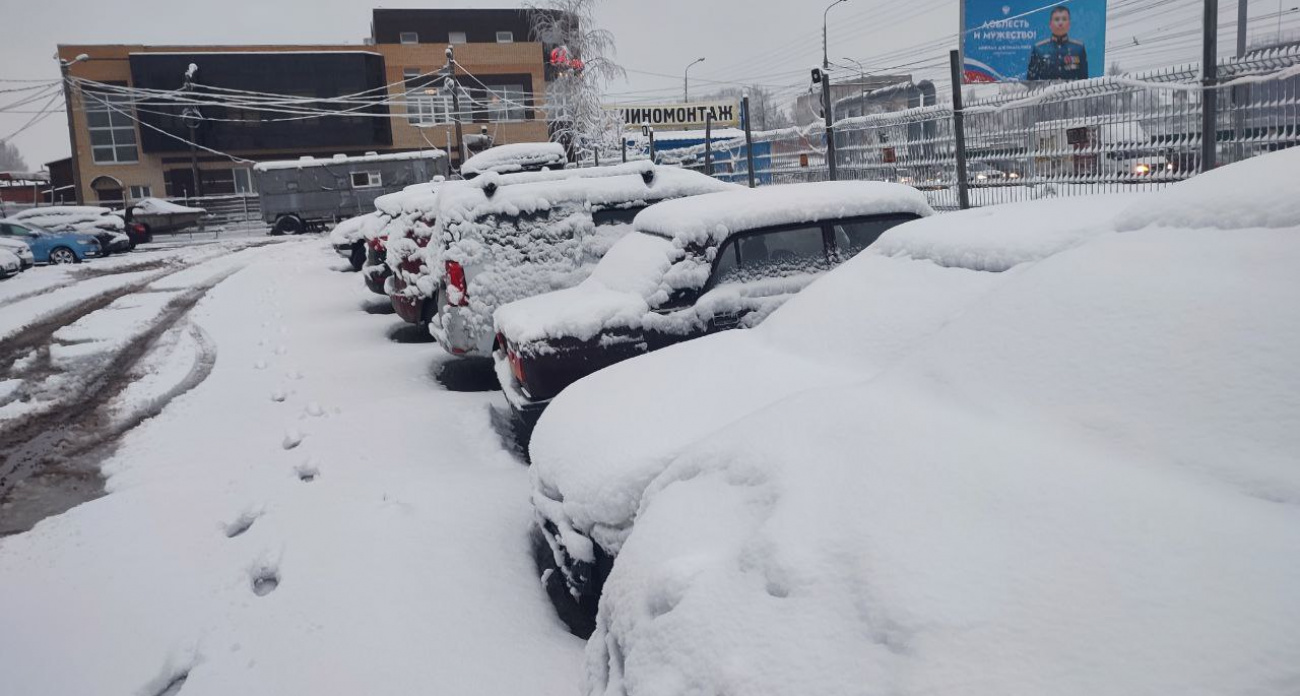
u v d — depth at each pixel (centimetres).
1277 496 184
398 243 1030
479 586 447
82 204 4822
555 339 579
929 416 256
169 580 480
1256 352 215
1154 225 283
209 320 1452
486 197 777
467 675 371
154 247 3806
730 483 271
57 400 945
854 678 178
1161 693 148
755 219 596
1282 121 572
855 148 1139
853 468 241
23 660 409
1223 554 169
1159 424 216
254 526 545
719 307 589
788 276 604
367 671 379
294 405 842
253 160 5216
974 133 871
